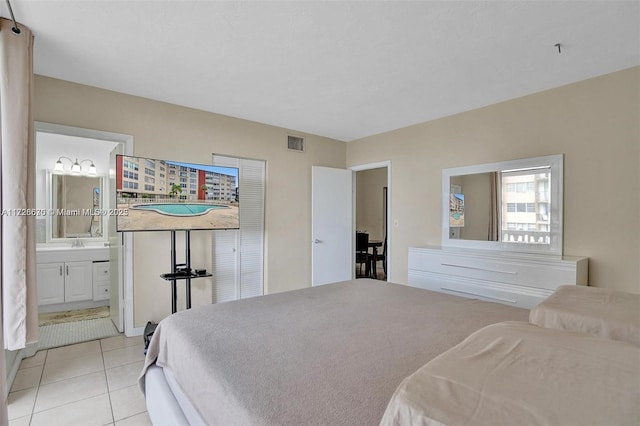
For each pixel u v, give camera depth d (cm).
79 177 432
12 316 176
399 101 330
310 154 461
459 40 216
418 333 146
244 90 304
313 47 226
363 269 708
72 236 427
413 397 65
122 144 318
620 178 257
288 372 111
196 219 312
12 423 180
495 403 61
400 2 177
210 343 137
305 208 455
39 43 218
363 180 752
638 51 228
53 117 274
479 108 346
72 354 271
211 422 107
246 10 184
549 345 87
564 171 286
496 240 330
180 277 298
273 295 220
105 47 225
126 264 312
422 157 401
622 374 69
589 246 272
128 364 253
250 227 406
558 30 203
